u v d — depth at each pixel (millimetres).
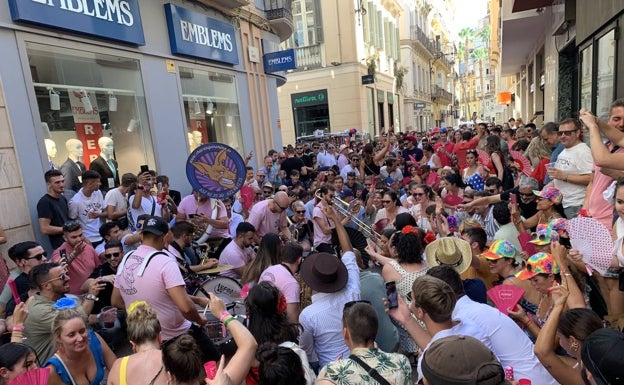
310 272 3283
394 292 2863
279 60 11922
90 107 6746
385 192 5879
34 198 5508
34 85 5785
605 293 2852
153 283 3162
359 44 23969
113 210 5844
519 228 4211
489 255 3402
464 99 82875
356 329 2412
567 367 2193
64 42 6152
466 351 1717
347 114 23859
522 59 21578
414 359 3463
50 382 2525
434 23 52094
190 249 5434
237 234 5137
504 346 2408
